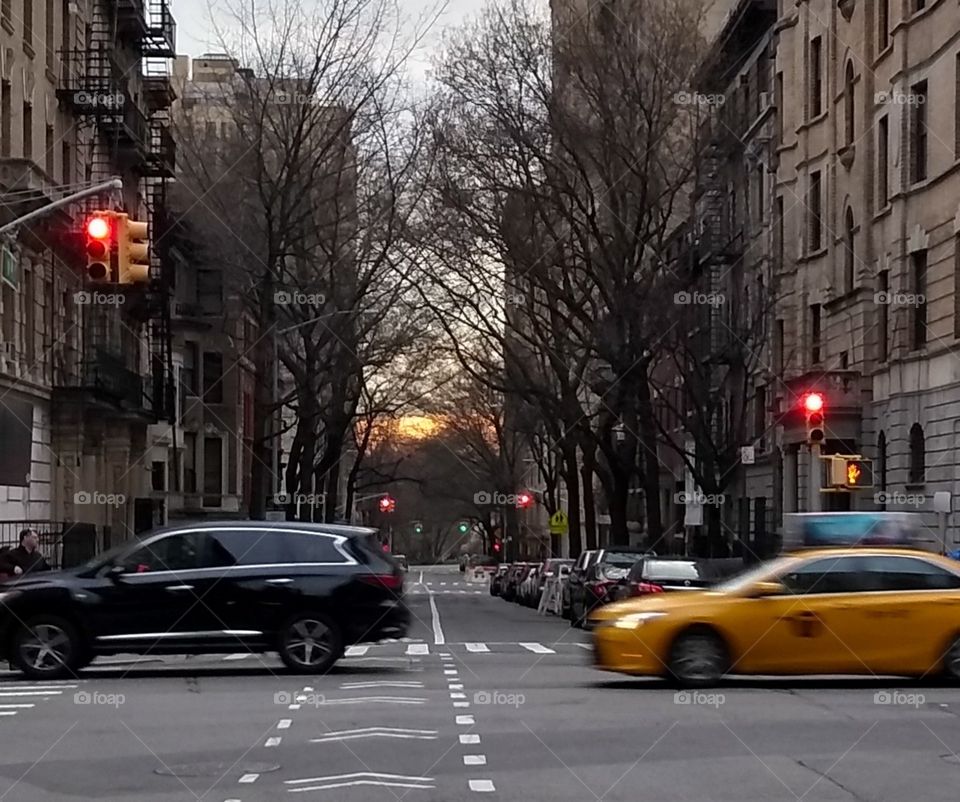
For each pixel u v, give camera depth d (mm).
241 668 21469
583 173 40219
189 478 64312
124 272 19828
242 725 14570
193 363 63594
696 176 42844
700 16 47531
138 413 43531
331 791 10992
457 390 71750
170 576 19859
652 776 11641
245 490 69188
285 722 14766
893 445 38344
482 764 12188
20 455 34250
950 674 17906
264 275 42344
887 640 17766
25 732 14273
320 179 40531
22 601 19594
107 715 15508
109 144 43312
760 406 51031
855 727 14305
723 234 51406
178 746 13273
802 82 46406
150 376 48938
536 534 104812
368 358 47531
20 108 35188
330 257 41938
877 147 40219
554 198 40469
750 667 17688
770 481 49812
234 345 61969
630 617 17875
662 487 67000
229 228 42438
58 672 19625
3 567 26484
